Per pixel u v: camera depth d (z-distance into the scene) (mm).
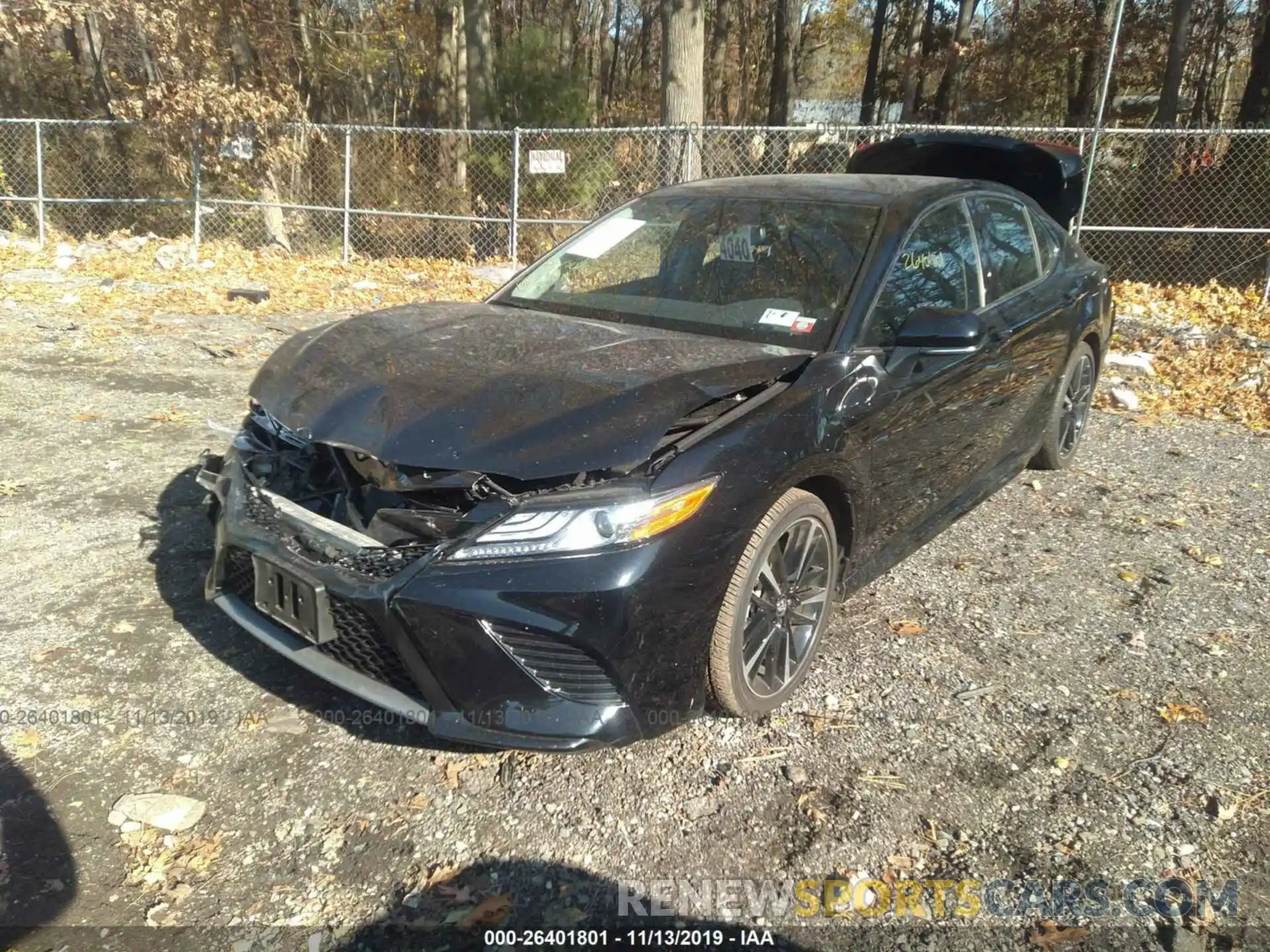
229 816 2689
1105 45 20828
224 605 3164
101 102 17797
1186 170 12164
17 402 6273
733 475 2760
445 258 12602
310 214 13305
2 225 13227
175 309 9195
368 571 2637
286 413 2965
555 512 2543
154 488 4910
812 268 3605
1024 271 4637
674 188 4461
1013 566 4332
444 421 2705
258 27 13625
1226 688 3381
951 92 23531
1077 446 5641
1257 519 4914
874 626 3771
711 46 33094
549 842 2619
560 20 32250
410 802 2760
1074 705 3266
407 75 22812
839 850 2611
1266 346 8367
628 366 2975
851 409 3172
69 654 3406
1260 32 16328
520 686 2549
